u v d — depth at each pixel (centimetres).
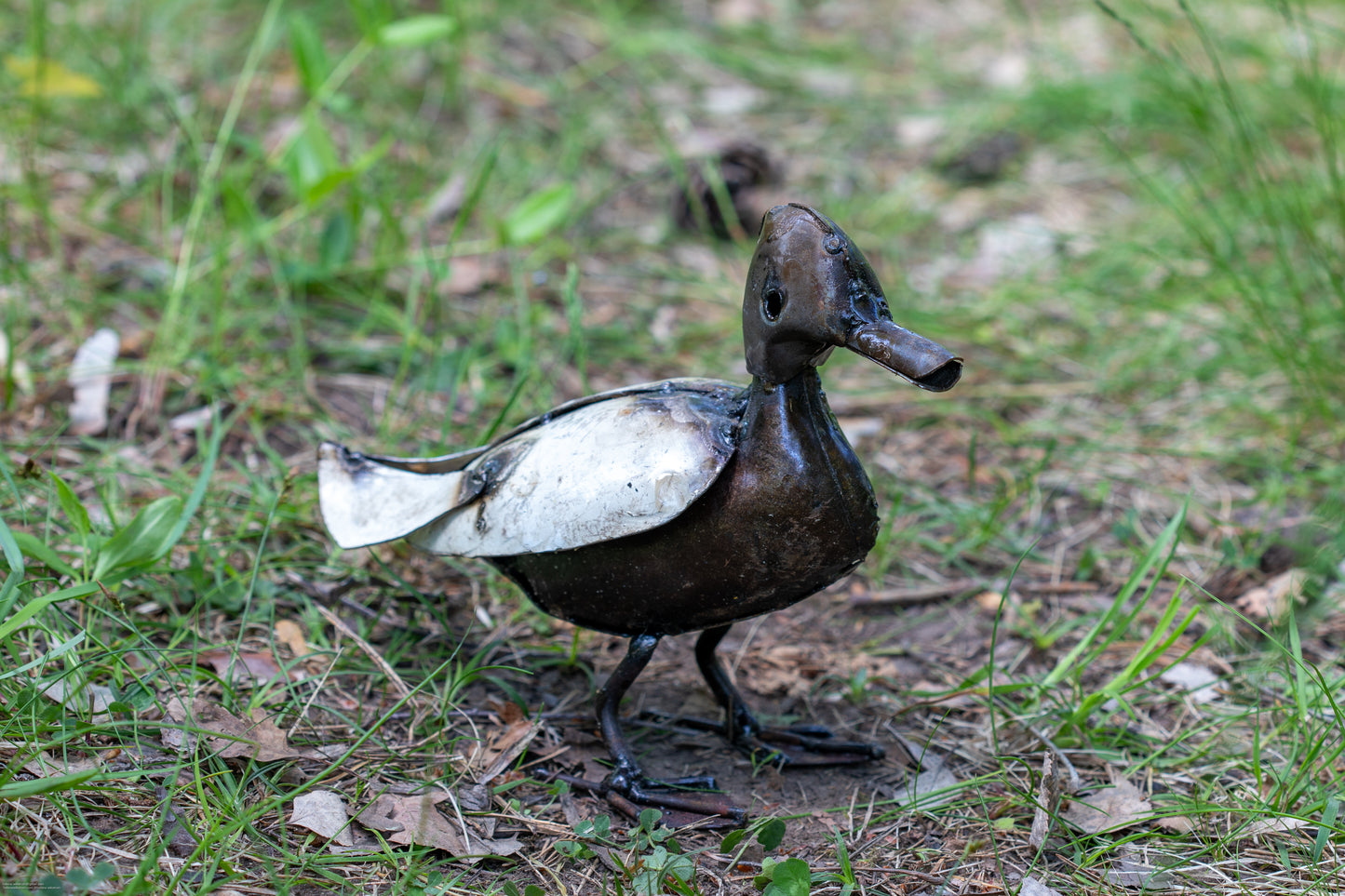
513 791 350
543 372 567
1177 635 378
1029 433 565
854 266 296
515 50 878
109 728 326
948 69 921
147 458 476
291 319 537
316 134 576
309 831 318
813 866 328
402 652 401
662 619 334
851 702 407
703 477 309
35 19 591
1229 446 555
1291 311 613
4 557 384
